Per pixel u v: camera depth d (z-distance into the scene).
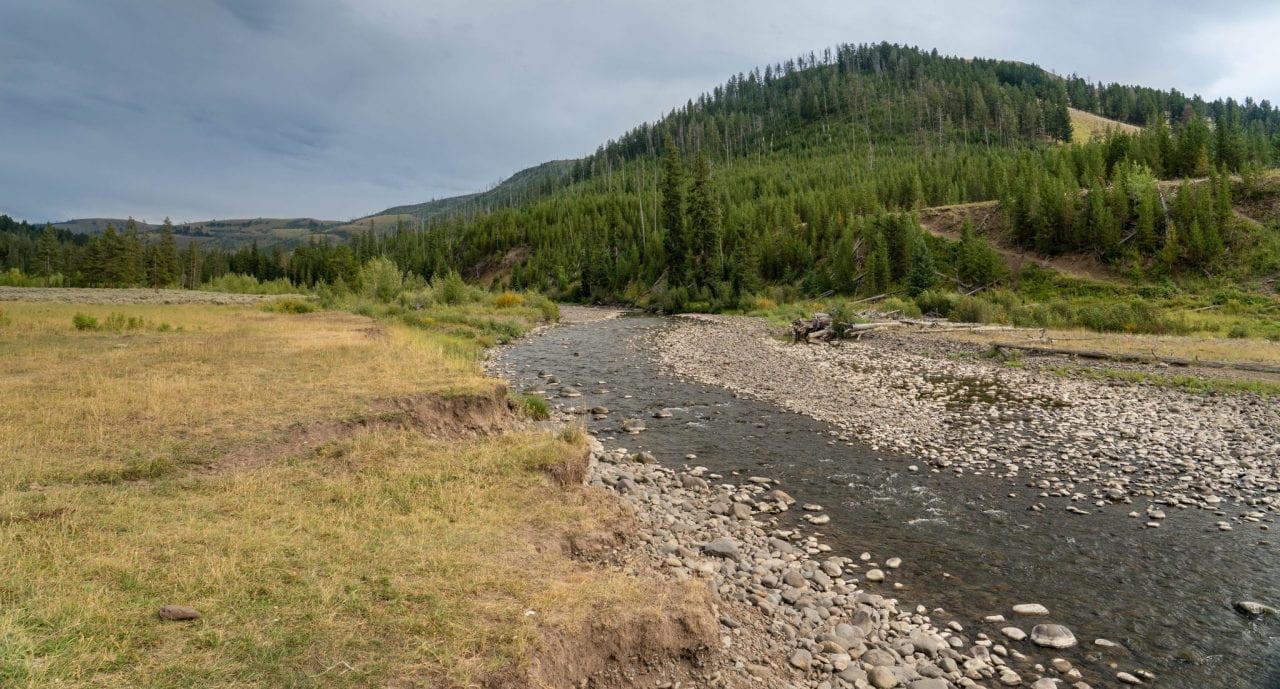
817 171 141.38
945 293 60.66
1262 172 70.25
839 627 7.95
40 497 7.66
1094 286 62.59
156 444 10.07
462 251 148.50
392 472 9.72
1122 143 89.75
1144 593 9.06
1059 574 9.66
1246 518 11.62
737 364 31.34
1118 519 11.72
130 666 4.78
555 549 8.08
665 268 93.06
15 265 137.12
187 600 5.73
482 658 5.41
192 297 71.44
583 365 30.78
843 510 12.36
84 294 68.94
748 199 118.94
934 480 14.09
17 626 4.91
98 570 6.04
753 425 19.14
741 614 8.03
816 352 36.25
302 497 8.56
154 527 7.10
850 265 76.44
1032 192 75.38
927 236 78.62
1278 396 21.69
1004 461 15.30
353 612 5.82
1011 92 183.25
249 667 4.92
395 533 7.59
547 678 5.58
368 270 64.62
